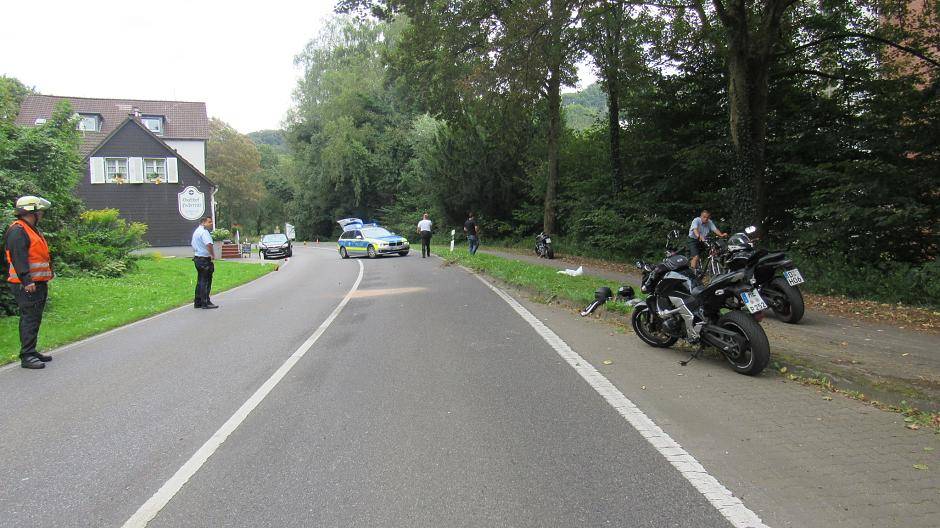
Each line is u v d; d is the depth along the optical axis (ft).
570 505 11.65
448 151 118.42
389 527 10.98
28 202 25.21
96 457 14.84
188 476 13.56
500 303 39.99
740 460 13.58
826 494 11.82
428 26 54.85
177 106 169.89
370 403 18.65
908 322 28.30
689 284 23.00
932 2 47.52
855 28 54.19
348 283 58.29
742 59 44.78
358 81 184.96
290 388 20.70
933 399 16.43
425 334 29.84
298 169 209.87
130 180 132.16
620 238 72.02
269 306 43.21
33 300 25.17
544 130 101.04
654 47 64.39
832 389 18.80
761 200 45.68
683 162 66.39
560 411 17.38
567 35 50.62
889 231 40.11
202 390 20.81
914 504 11.32
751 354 20.29
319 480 13.15
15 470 14.14
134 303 45.42
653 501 11.71
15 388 21.75
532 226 109.60
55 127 62.54
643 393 18.90
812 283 38.32
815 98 55.42
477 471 13.37
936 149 43.11
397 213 166.61
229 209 250.37
